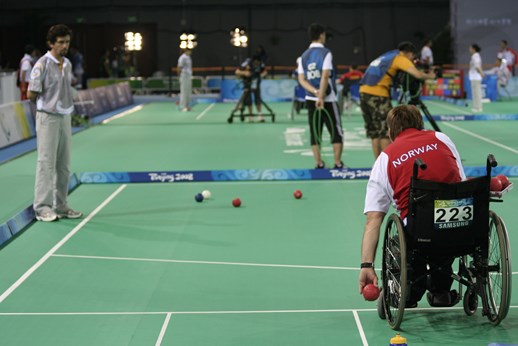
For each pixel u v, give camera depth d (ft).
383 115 37.60
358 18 122.72
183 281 21.75
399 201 17.43
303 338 17.40
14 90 72.18
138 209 31.45
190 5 123.75
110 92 84.02
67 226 28.50
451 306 18.26
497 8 108.58
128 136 57.77
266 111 80.38
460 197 16.72
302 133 57.88
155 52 124.98
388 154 17.62
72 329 18.16
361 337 17.38
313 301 19.95
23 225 28.25
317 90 37.17
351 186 35.86
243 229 27.81
